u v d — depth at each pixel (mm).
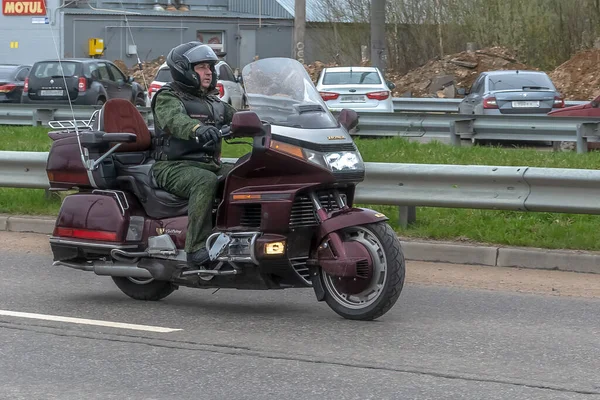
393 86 30156
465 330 9266
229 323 9570
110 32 58531
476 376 7715
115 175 10242
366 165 13422
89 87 33844
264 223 9109
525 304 10508
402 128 24484
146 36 60344
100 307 10320
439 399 7152
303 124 9188
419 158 18750
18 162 15547
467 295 10969
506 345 8711
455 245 12922
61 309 10211
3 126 27844
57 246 10430
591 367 8000
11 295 10922
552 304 10508
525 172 12555
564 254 12336
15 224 15484
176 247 9742
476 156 18641
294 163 9000
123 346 8695
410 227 13750
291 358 8258
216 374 7812
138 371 7914
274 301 10680
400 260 9133
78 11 56531
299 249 9250
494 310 10211
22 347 8664
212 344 8742
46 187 15508
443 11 54656
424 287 11414
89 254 10375
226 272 9328
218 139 9297
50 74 34000
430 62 50938
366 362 8125
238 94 33000
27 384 7578
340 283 9320
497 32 53750
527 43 53500
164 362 8172
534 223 13414
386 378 7672
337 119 9625
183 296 10977
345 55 57219
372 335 9039
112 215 10070
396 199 13352
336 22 57281
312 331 9211
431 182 13172
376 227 9227
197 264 9477
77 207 10320
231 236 9281
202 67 9797
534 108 27891
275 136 9055
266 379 7672
